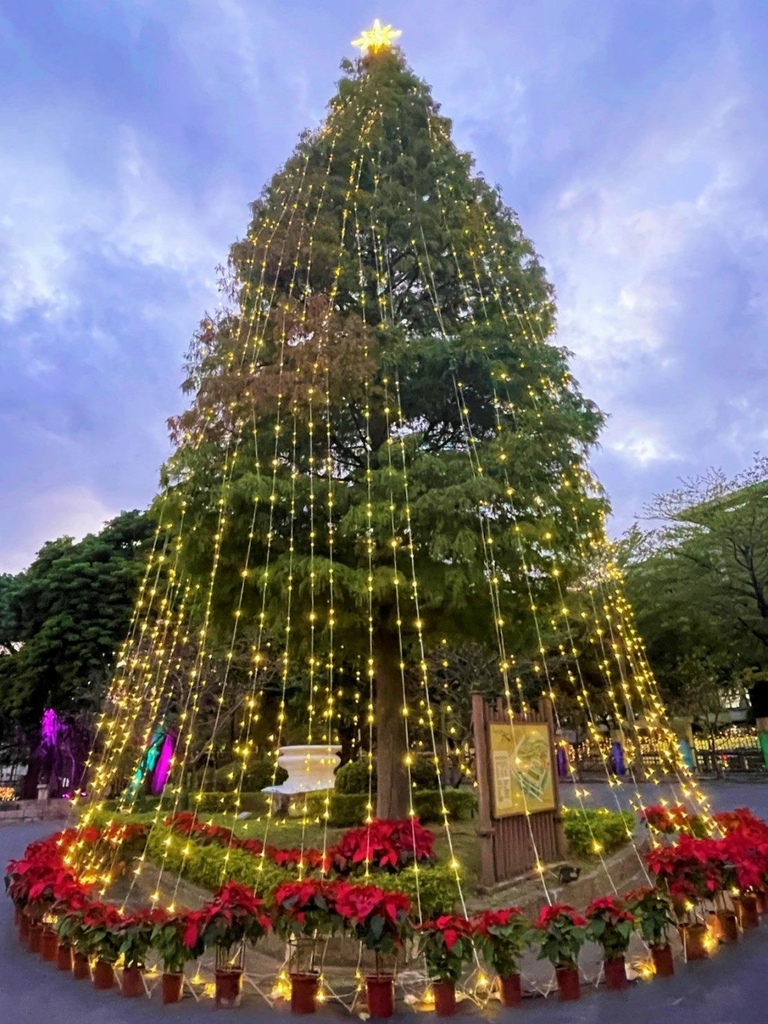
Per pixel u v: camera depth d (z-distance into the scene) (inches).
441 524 319.0
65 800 877.8
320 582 313.0
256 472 339.0
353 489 345.4
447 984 181.9
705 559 997.2
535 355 386.0
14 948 249.6
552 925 190.5
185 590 396.2
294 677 717.3
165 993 192.4
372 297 418.6
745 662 1054.4
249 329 379.9
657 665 1066.1
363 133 451.8
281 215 416.2
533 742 317.7
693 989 191.3
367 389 361.1
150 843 362.9
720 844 242.2
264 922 197.2
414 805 431.8
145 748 530.9
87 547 1055.0
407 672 490.6
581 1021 173.2
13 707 981.8
